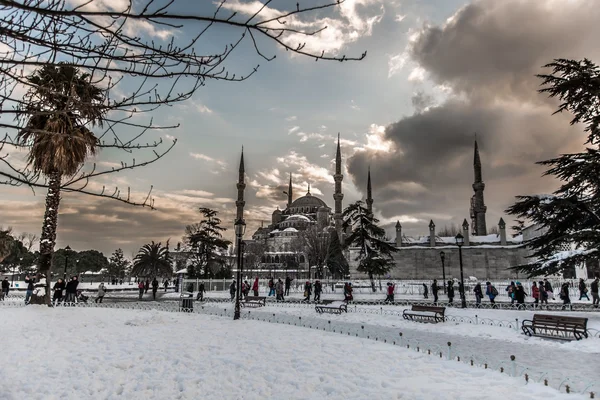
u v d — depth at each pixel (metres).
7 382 8.59
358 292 46.00
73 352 11.52
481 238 69.19
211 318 20.70
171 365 10.33
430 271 67.81
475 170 85.62
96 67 4.26
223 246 62.25
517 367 12.12
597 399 7.99
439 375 9.50
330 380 9.05
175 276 79.00
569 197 23.47
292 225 118.69
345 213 51.25
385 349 12.63
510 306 30.11
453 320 22.95
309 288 35.09
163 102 4.66
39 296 22.00
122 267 106.50
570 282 42.09
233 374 9.54
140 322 17.45
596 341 16.05
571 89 23.09
